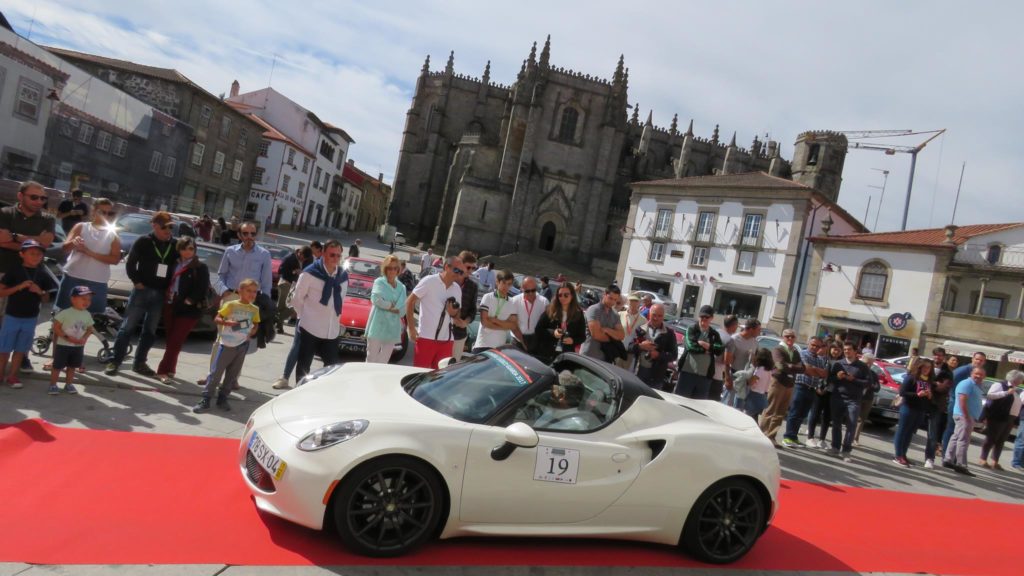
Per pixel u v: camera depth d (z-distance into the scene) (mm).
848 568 5250
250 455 4180
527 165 62156
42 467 4395
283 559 3709
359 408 4266
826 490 7719
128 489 4289
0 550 3266
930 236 34438
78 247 7086
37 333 8375
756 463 4918
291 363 7891
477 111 73688
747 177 42281
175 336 7340
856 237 35094
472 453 4094
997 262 30656
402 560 3963
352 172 83250
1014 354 28125
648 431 4727
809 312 35656
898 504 7684
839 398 10148
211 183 46469
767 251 38719
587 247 62594
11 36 27156
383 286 7520
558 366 5469
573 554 4516
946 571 5637
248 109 60250
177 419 6023
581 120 63625
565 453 4348
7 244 5973
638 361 8992
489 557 4219
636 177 68688
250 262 8031
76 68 31203
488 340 8062
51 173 30734
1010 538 7094
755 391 9352
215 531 3900
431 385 4930
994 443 12164
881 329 32969
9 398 5715
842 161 60969
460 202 62156
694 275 41781
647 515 4594
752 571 4836
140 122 36688
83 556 3361
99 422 5535
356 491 3861
